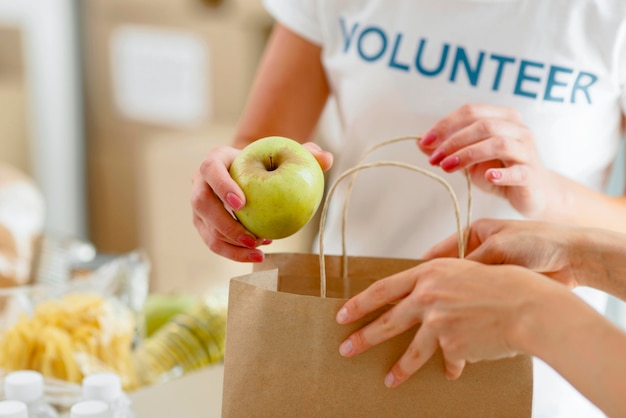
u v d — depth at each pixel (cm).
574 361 61
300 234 261
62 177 346
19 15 318
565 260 81
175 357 123
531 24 105
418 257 117
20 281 128
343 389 75
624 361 59
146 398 106
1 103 324
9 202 174
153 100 323
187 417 101
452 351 69
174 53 312
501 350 67
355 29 115
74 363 106
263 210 77
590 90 106
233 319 76
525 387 74
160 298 149
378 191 117
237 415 77
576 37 104
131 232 344
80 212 352
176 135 312
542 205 94
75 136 342
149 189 275
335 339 74
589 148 110
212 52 306
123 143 336
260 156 80
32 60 327
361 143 118
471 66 108
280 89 121
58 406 101
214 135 302
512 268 68
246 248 86
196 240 265
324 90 125
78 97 336
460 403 75
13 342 106
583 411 111
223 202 81
